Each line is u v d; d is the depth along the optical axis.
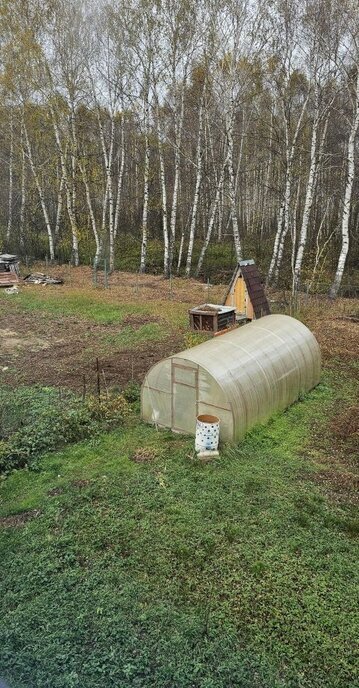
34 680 4.04
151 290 19.22
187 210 31.80
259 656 4.23
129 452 7.51
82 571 5.16
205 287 19.89
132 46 21.00
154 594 4.86
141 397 8.41
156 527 5.79
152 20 20.25
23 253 26.75
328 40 16.31
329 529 5.80
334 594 4.84
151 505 6.18
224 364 7.91
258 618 4.59
